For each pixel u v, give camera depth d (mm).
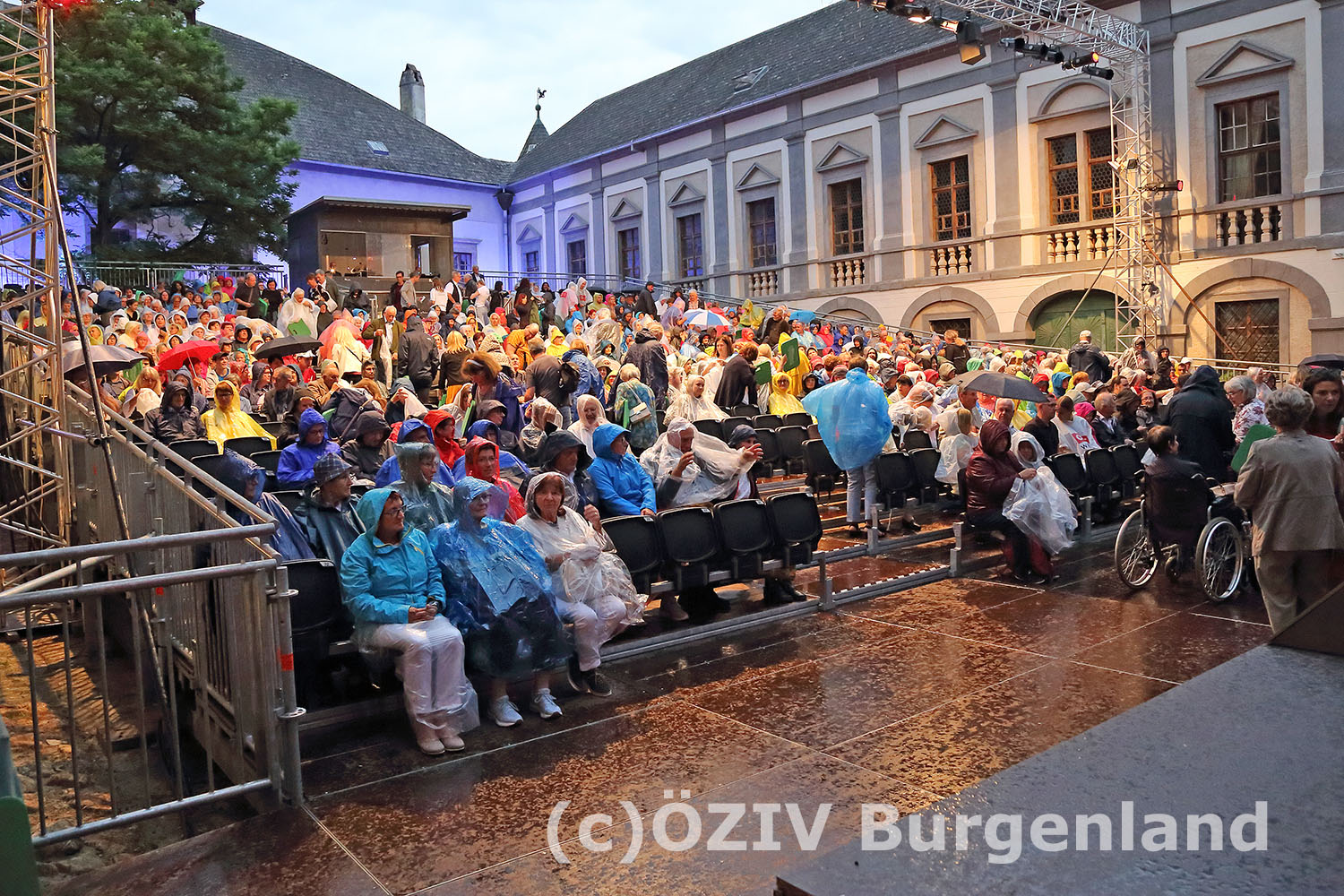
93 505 7449
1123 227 21781
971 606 7293
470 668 5129
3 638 7125
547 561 5535
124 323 14352
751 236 30547
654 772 4492
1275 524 5262
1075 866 1685
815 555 7184
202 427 9148
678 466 7316
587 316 23219
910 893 1658
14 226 24266
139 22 25359
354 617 5000
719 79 33281
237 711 4527
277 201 28406
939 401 11430
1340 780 1924
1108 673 5691
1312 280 19438
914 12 17984
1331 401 5895
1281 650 2645
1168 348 21547
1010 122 23781
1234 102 20484
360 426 7258
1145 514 7656
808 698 5410
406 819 4113
